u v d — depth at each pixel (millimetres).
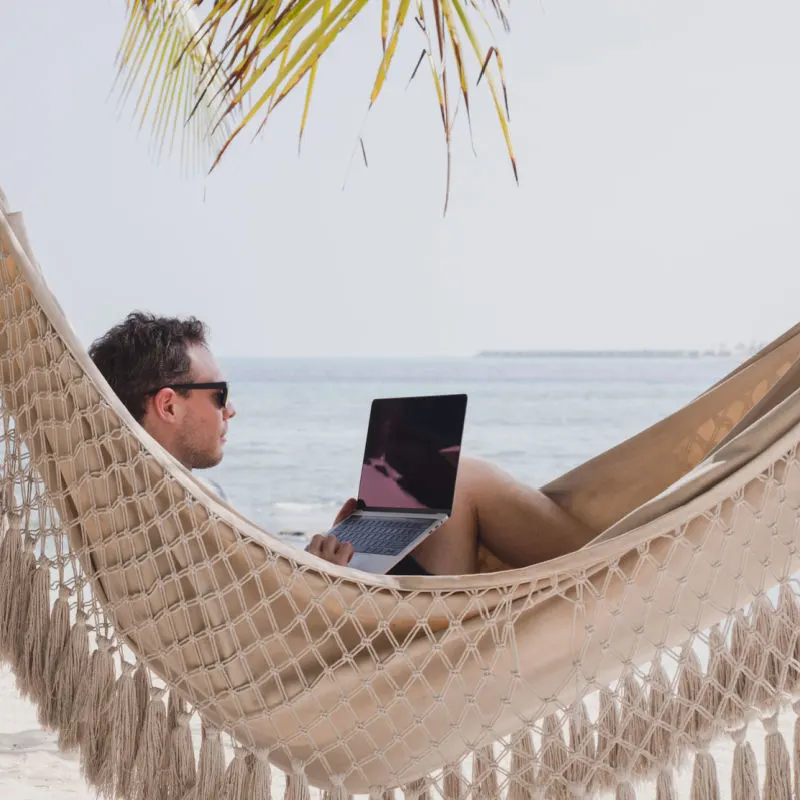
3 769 2799
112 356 1991
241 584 1506
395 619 1532
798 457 1474
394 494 2123
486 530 2166
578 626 1508
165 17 2984
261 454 24750
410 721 1552
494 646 1518
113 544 1538
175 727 1578
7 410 1587
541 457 26172
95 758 1540
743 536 1497
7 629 1562
